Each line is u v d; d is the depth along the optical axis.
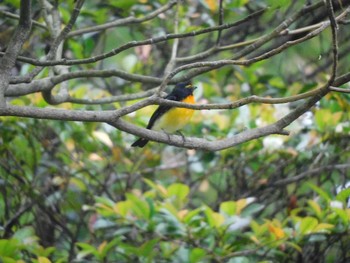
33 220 11.98
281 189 11.92
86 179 12.07
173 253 9.61
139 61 13.06
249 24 13.73
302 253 10.95
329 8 6.65
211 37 14.05
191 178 13.46
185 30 12.39
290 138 11.87
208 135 11.65
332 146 11.65
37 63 7.45
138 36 12.72
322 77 13.46
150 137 7.57
